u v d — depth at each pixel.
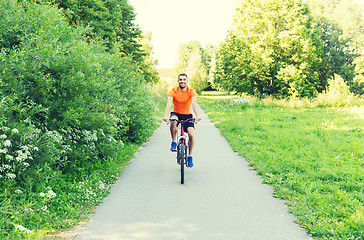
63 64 5.38
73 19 20.70
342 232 3.72
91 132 6.30
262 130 13.16
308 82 33.19
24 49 5.03
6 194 4.15
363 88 34.78
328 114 20.06
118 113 7.32
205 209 4.58
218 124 15.70
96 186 5.44
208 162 7.70
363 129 12.93
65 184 5.38
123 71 10.52
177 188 5.59
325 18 38.44
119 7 32.47
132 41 35.38
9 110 4.39
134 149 9.20
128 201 4.93
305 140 10.34
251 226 3.99
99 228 3.95
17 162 4.60
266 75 33.09
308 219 4.10
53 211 4.41
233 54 33.66
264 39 31.81
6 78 4.61
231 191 5.43
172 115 6.16
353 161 7.46
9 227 3.74
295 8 31.78
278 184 5.77
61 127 5.50
